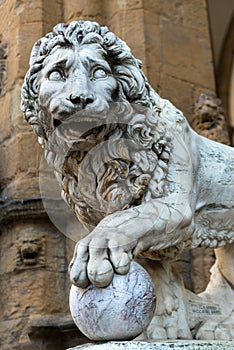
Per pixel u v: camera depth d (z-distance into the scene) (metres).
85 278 1.79
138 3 3.33
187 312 2.10
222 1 5.45
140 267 1.83
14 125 3.15
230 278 2.28
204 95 3.30
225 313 2.19
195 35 3.46
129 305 1.76
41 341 2.79
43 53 1.94
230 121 5.58
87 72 1.87
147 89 2.02
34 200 2.91
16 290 2.89
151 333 1.97
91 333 1.79
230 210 2.18
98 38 1.92
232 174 2.19
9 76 3.27
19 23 3.30
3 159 3.17
